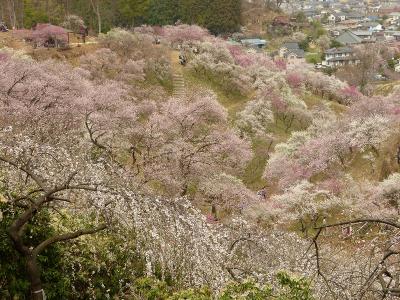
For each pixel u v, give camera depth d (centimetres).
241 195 2091
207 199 2084
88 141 1672
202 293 586
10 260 654
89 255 779
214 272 655
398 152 2708
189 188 2105
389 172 2642
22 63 2936
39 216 715
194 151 2033
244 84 4338
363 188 2314
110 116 2433
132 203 621
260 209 2122
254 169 3039
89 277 771
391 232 823
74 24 5688
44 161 743
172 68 4469
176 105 2503
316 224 2077
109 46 4494
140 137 2153
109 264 794
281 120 3794
